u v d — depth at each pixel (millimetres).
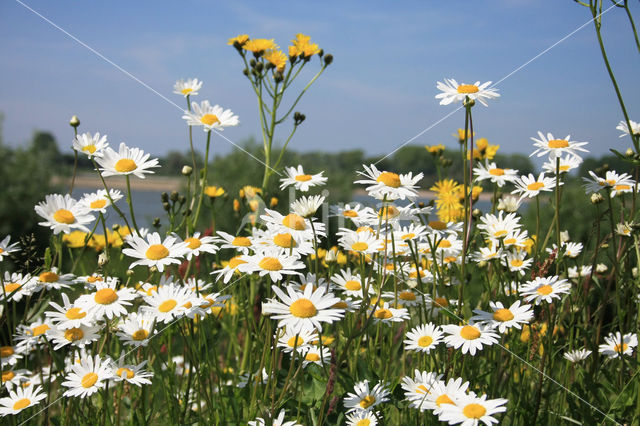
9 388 628
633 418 593
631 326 676
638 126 672
